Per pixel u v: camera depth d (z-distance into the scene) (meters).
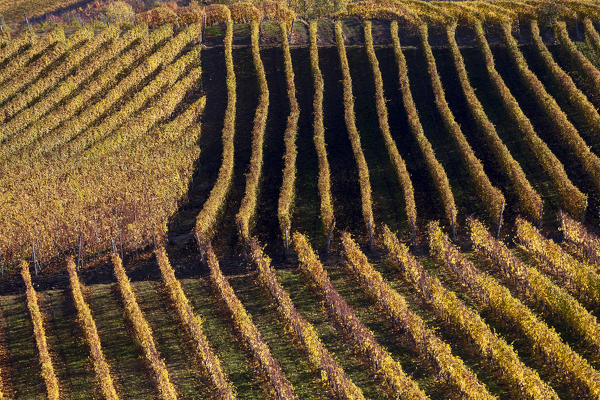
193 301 41.84
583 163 52.59
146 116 62.00
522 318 35.12
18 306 42.44
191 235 49.62
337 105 64.75
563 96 62.50
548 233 46.84
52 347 38.41
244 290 42.69
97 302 42.28
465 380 31.09
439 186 51.16
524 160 54.94
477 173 51.53
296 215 51.06
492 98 64.00
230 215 51.66
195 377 35.22
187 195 53.72
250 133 61.25
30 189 53.41
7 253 47.56
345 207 51.44
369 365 34.62
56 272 46.41
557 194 50.19
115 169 55.78
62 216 49.12
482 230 44.78
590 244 42.28
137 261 47.31
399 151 58.00
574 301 36.00
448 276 42.41
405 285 41.88
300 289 42.28
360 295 41.09
